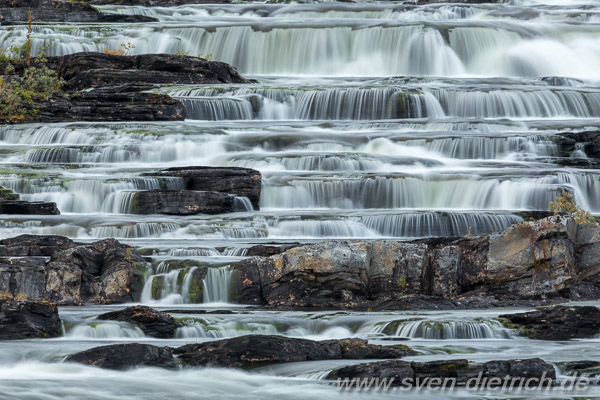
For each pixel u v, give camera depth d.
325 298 45.53
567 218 47.28
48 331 37.84
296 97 89.06
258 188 65.94
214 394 29.45
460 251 47.72
